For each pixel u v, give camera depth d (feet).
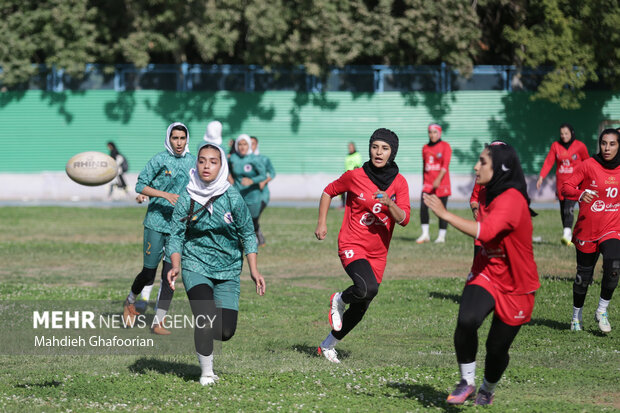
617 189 43.70
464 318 26.91
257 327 45.96
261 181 80.18
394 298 55.36
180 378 32.89
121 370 34.58
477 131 171.01
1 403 28.58
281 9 157.99
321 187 169.99
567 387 32.30
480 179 26.86
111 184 163.63
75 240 91.30
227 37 157.89
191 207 30.99
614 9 151.53
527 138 171.73
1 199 166.81
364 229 36.32
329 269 70.69
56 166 169.37
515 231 26.37
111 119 169.27
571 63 152.35
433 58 162.50
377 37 162.20
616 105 171.73
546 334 44.21
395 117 170.19
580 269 44.80
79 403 28.86
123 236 95.81
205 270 31.63
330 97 169.99
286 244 87.25
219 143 52.85
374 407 28.43
